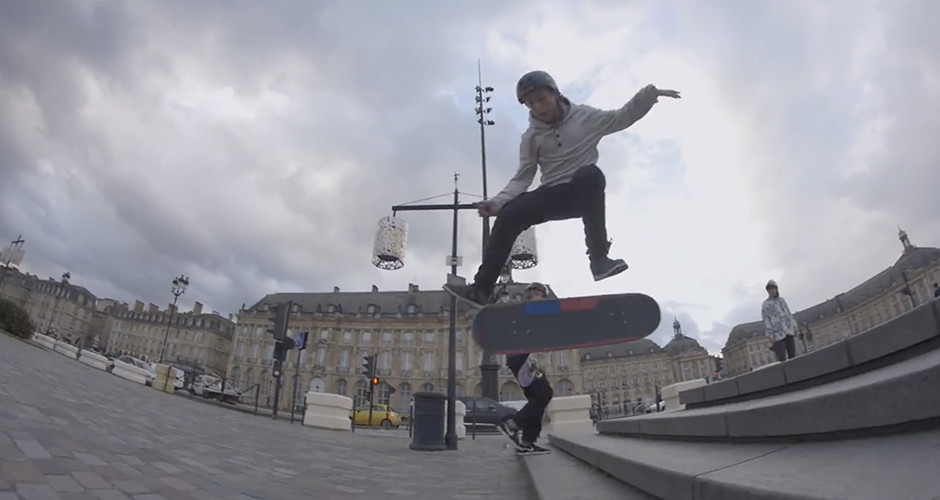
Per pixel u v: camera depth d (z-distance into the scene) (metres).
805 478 1.47
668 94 2.72
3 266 43.84
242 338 72.56
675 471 2.06
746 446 2.38
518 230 2.97
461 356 65.31
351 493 4.20
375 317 69.81
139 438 5.36
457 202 10.52
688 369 87.44
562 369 63.19
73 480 3.21
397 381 65.88
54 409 5.73
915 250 57.34
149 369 27.50
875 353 2.34
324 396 12.93
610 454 3.27
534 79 2.85
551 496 3.04
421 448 8.91
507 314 3.08
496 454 8.56
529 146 3.03
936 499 1.00
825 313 70.19
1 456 3.44
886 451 1.50
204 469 4.40
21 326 22.47
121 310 106.75
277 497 3.70
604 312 2.99
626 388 85.56
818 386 2.84
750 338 84.81
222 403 17.00
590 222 2.90
